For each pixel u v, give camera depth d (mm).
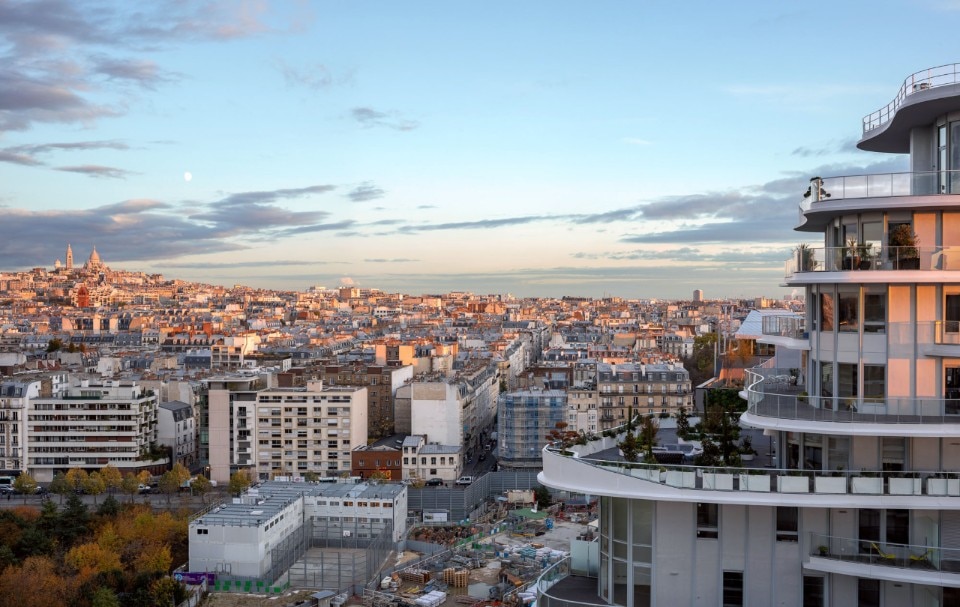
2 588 184750
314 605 197375
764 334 76375
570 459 66312
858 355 62219
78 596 190000
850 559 60281
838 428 59750
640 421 76938
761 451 76812
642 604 64812
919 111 60656
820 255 63938
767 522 62594
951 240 59969
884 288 61250
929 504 58625
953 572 57438
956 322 59625
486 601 195625
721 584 63156
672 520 63688
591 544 73688
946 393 60438
